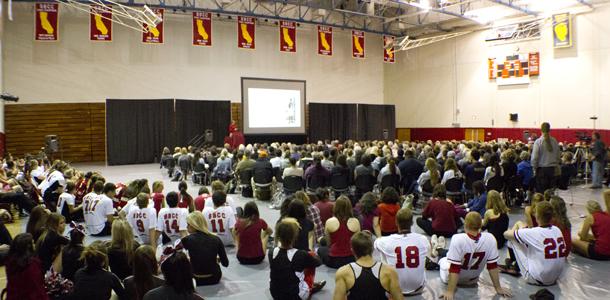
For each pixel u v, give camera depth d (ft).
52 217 15.81
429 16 83.92
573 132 68.33
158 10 62.44
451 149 43.70
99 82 67.10
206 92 74.90
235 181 41.14
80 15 65.67
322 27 73.46
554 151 26.84
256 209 19.47
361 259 10.73
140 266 11.51
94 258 11.88
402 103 93.76
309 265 14.44
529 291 15.88
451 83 85.20
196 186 44.14
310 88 85.61
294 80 81.00
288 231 14.29
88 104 66.54
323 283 16.19
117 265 14.38
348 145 49.52
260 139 77.61
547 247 15.92
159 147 69.72
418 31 89.04
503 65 76.95
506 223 20.99
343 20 80.89
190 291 9.50
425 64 89.45
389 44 81.35
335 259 18.03
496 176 29.14
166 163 52.90
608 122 64.54
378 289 10.39
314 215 20.33
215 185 23.18
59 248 15.05
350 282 10.44
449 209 22.04
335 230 18.01
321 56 86.79
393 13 87.25
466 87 82.89
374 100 94.48
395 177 30.81
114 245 14.51
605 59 64.69
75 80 65.77
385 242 15.15
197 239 16.65
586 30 66.59
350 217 18.22
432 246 19.77
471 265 15.37
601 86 65.21
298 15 81.25
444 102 86.58
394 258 14.92
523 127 74.74
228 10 74.74
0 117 58.34
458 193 29.19
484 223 21.25
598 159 42.29
